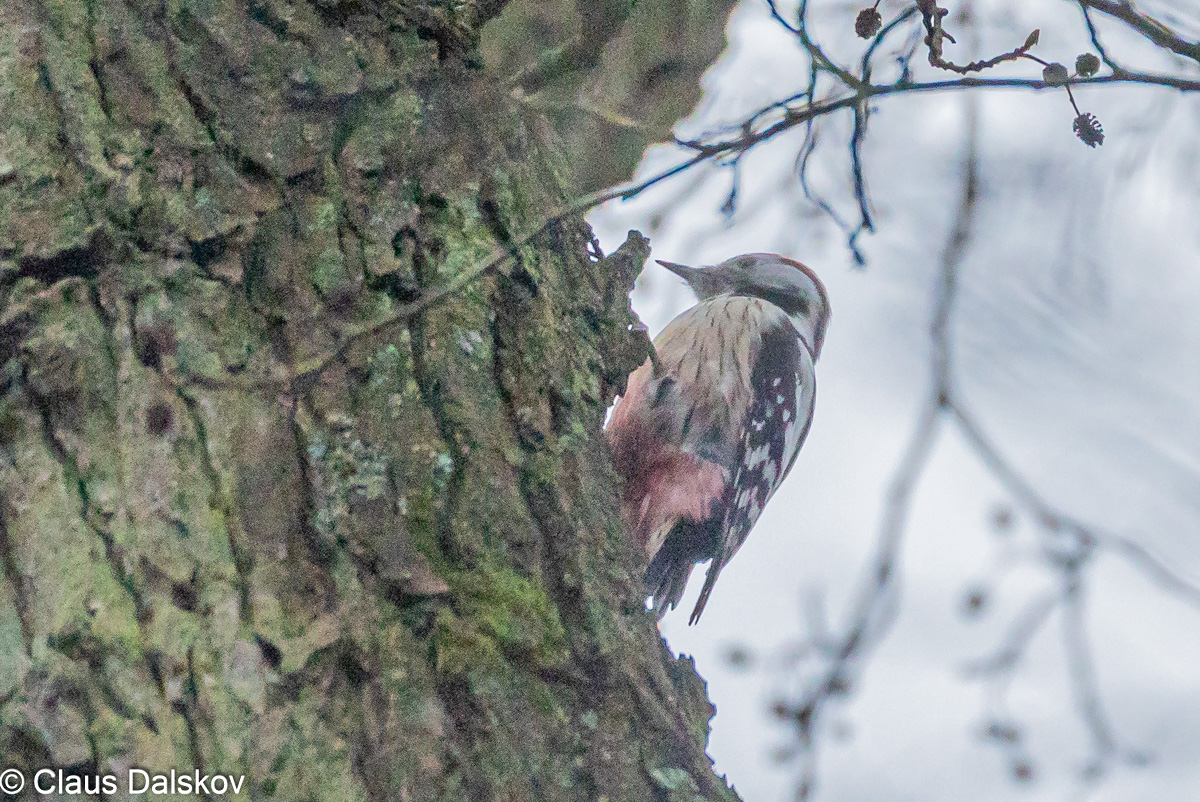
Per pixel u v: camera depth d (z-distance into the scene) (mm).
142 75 3615
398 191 3910
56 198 3447
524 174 4262
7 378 3338
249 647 3320
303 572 3451
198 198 3604
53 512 3283
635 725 3930
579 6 5344
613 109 5625
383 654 3508
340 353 3672
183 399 3455
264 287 3637
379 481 3625
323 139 3818
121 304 3459
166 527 3338
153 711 3189
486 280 4039
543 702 3734
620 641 3980
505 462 3900
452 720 3557
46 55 3521
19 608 3201
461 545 3719
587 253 4676
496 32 5219
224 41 3732
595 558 4043
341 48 3914
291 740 3293
